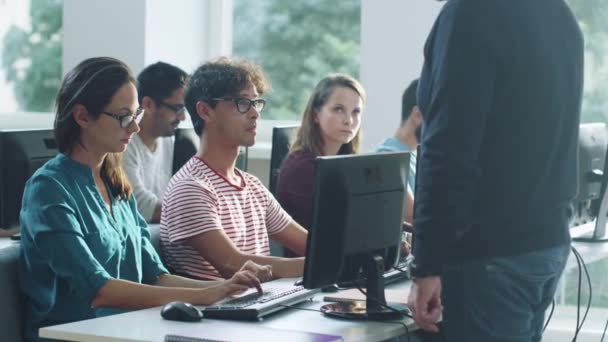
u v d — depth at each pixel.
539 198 2.28
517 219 2.25
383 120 5.32
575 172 2.41
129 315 2.58
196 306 2.72
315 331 2.46
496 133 2.22
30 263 2.88
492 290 2.26
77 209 2.88
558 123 2.30
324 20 5.86
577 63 2.40
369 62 5.34
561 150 2.35
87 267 2.77
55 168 2.91
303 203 3.88
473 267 2.25
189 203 3.29
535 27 2.26
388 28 5.28
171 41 5.89
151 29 5.75
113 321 2.51
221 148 3.39
